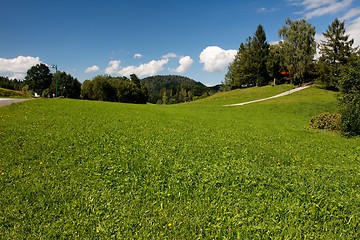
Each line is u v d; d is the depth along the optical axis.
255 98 70.31
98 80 98.81
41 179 9.24
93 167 10.51
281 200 8.12
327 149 16.94
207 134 19.45
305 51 80.25
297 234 6.45
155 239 6.21
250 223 6.89
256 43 96.19
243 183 9.27
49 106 30.12
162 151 13.30
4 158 11.07
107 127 19.39
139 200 7.96
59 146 13.22
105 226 6.59
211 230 6.58
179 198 8.21
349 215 7.34
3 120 19.42
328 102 47.53
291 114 41.28
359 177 10.73
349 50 64.88
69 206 7.49
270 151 14.95
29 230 6.40
